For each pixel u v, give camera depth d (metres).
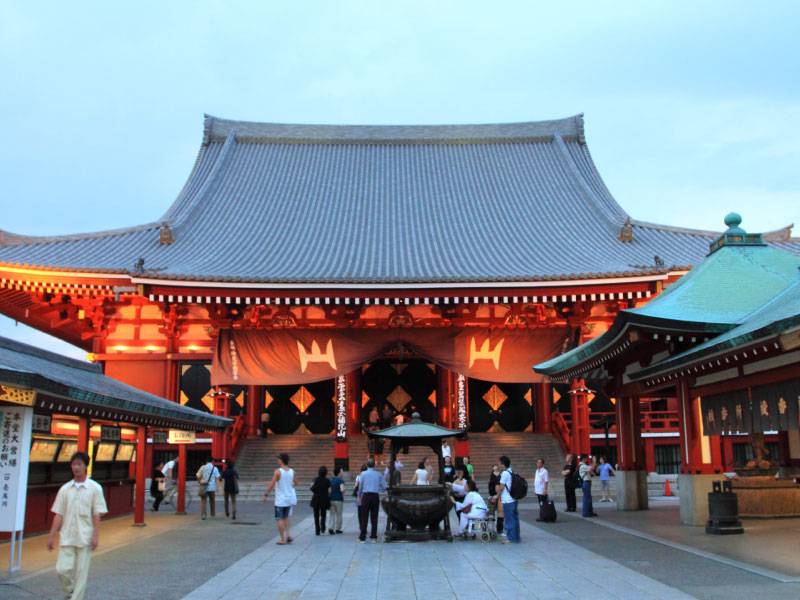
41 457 22.33
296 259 44.31
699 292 21.30
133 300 43.50
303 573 15.57
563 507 31.41
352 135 62.84
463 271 41.56
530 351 41.59
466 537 21.03
